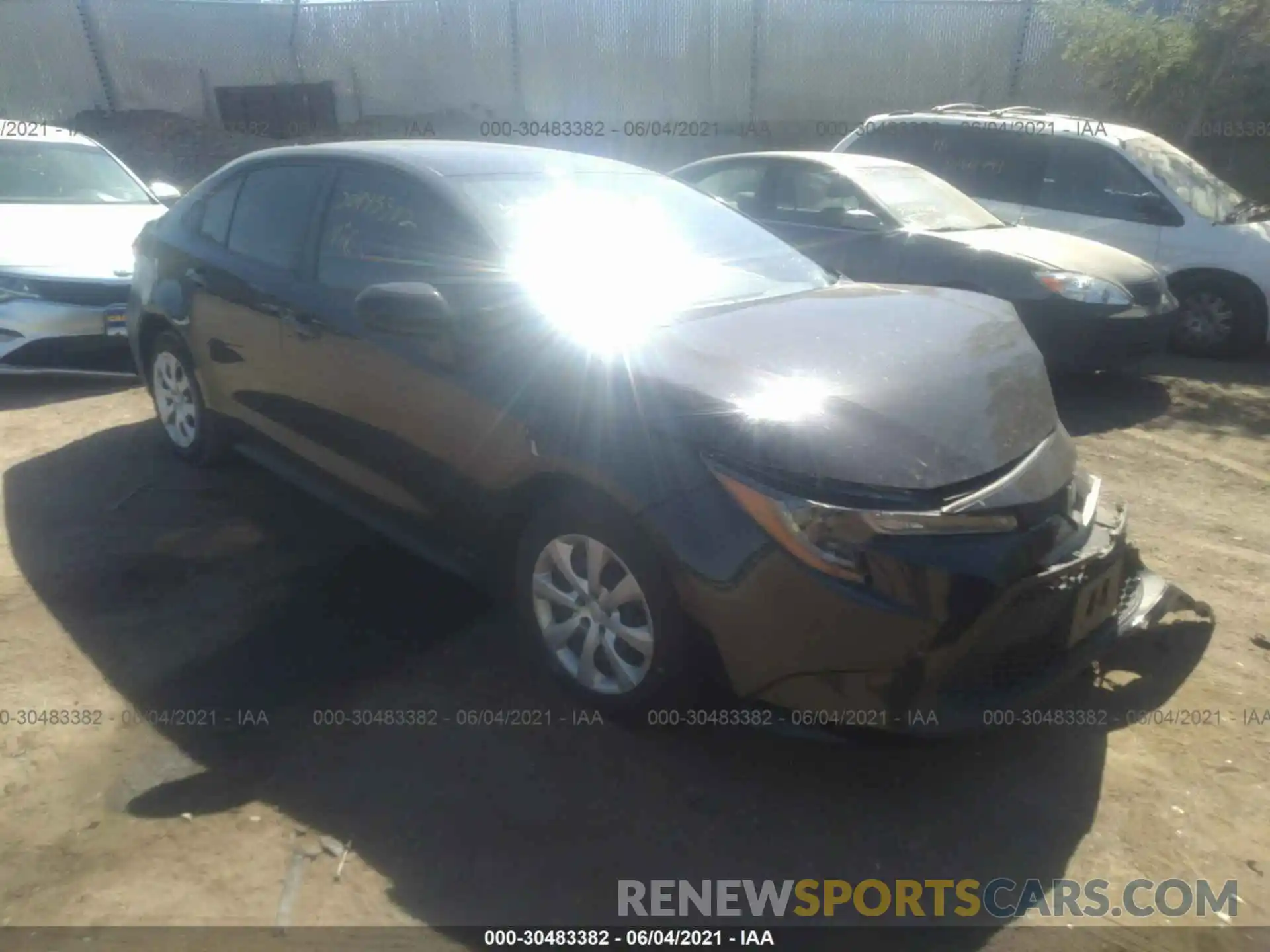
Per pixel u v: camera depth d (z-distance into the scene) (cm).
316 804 294
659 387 299
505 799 297
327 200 425
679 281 382
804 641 275
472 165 406
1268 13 1102
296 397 425
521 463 324
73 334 633
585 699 331
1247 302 819
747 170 820
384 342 372
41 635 372
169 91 1700
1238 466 588
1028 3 1395
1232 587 434
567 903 263
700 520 282
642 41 1555
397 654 367
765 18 1506
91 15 1628
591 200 406
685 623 294
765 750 322
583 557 326
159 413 547
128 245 678
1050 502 301
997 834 291
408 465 376
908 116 953
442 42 1636
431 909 259
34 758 308
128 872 267
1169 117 1220
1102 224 854
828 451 278
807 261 445
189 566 426
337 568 427
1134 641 386
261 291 436
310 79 1703
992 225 761
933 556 271
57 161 770
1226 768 318
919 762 320
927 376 318
